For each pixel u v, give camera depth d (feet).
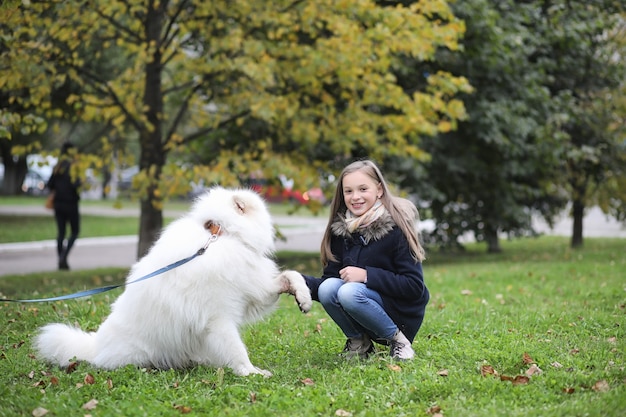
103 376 14.30
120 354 14.89
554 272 32.65
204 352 14.97
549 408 12.00
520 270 33.65
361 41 31.91
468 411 12.04
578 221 54.65
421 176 41.73
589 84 49.16
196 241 14.42
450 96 41.42
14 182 120.57
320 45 32.71
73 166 33.86
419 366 14.82
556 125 44.68
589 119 47.26
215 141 41.52
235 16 32.96
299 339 18.53
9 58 28.04
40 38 30.94
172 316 14.38
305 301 14.70
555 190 51.96
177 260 14.33
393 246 15.38
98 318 20.92
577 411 11.80
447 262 44.83
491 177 46.19
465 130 43.73
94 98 33.88
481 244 62.08
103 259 50.47
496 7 43.34
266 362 16.20
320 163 37.32
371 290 15.24
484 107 41.16
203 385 13.96
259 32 35.04
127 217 86.63
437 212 47.50
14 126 27.30
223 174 31.14
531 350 16.12
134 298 14.78
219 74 33.91
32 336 18.66
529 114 44.16
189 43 34.94
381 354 15.93
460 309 23.02
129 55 36.35
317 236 72.59
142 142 35.68
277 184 36.86
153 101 35.27
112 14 33.50
